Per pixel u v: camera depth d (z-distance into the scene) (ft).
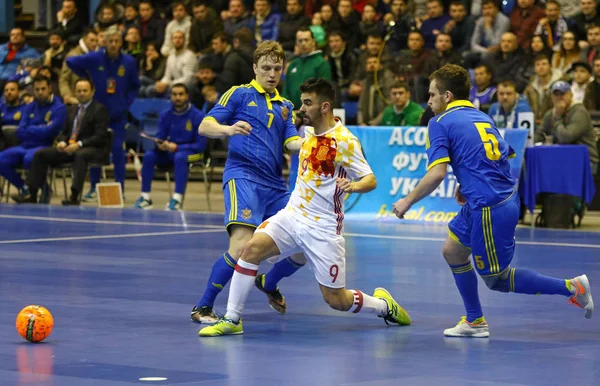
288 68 102.89
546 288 43.11
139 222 90.94
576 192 88.17
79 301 51.19
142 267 63.57
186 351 39.22
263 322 46.03
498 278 42.86
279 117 47.19
